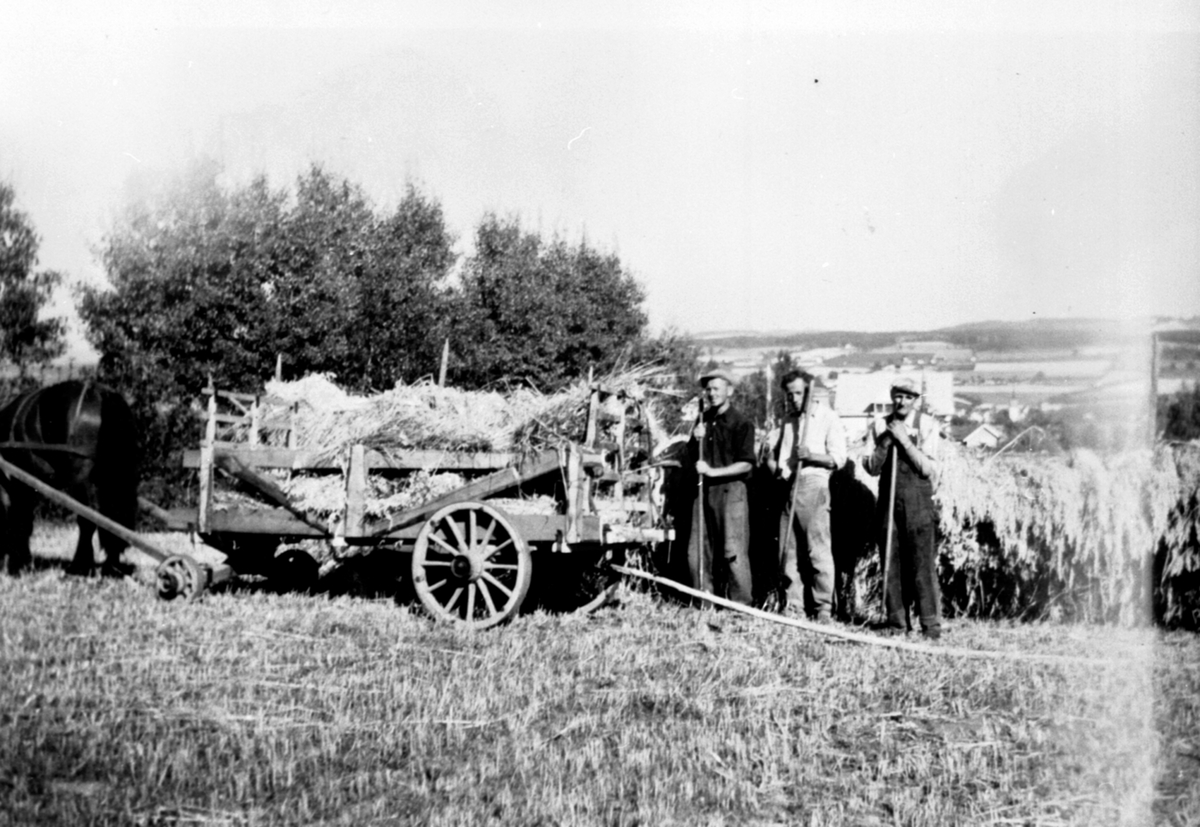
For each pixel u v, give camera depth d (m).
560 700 5.85
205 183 19.33
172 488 18.20
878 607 8.84
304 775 4.77
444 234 22.52
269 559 8.93
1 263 18.17
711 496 8.59
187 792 4.56
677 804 4.50
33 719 5.26
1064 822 4.38
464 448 7.98
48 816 4.25
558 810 4.38
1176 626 8.60
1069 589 8.83
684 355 28.67
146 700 5.62
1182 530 8.65
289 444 8.42
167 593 8.18
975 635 8.02
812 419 8.53
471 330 22.22
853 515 8.88
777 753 5.11
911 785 4.82
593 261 25.58
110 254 18.83
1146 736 5.38
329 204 20.56
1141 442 9.40
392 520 7.91
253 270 19.44
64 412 9.45
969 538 8.91
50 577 9.00
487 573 7.57
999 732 5.51
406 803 4.49
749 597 8.51
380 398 8.41
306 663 6.39
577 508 7.59
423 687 5.96
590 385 8.00
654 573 9.30
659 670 6.52
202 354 19.06
